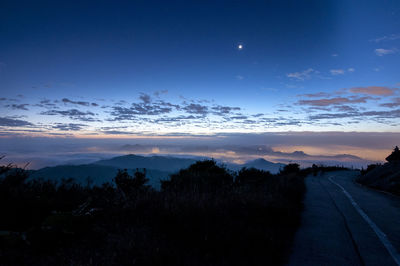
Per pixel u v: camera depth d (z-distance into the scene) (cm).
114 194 645
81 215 454
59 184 644
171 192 698
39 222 444
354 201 1098
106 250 363
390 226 667
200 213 530
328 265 411
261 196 752
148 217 515
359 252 471
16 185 544
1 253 329
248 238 464
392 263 424
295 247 495
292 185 1322
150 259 345
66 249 362
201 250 404
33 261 320
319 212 854
